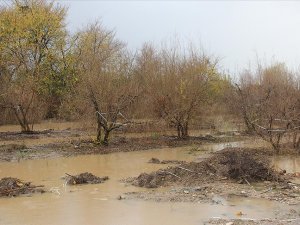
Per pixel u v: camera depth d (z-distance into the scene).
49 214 10.35
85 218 10.01
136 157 18.73
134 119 24.73
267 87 23.91
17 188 12.56
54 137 25.09
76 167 16.45
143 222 9.66
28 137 25.23
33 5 36.12
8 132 27.62
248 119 21.64
